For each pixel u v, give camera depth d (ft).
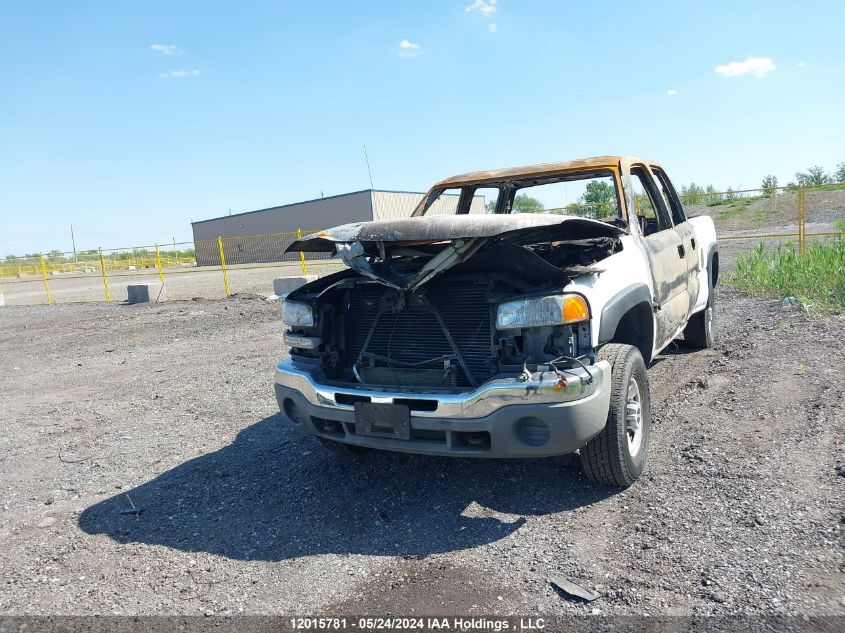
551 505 12.07
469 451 11.18
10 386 27.07
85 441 18.47
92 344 37.04
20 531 12.78
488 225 10.69
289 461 15.55
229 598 9.91
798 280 32.40
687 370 19.99
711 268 22.65
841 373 17.51
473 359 11.91
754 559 9.48
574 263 14.46
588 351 11.14
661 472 12.88
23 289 97.60
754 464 12.60
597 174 16.74
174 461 16.26
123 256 117.60
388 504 12.77
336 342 13.55
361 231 11.85
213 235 177.68
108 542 12.10
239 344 33.32
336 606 9.46
